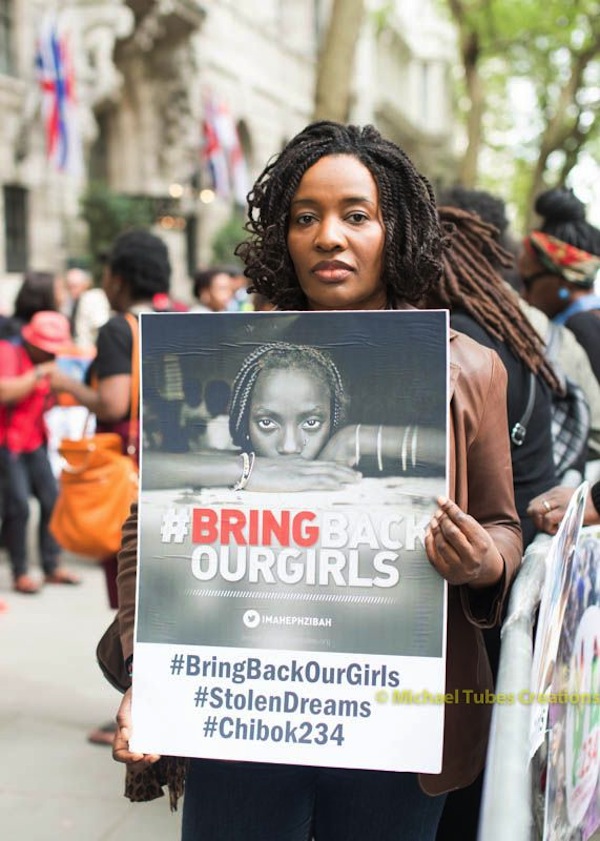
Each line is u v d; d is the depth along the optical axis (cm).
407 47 4509
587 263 339
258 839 170
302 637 150
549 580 144
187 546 153
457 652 161
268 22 2845
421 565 147
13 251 1770
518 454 232
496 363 170
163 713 153
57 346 576
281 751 150
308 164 164
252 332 151
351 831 169
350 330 149
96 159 2203
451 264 237
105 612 574
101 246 1873
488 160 3250
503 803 102
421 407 147
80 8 1877
